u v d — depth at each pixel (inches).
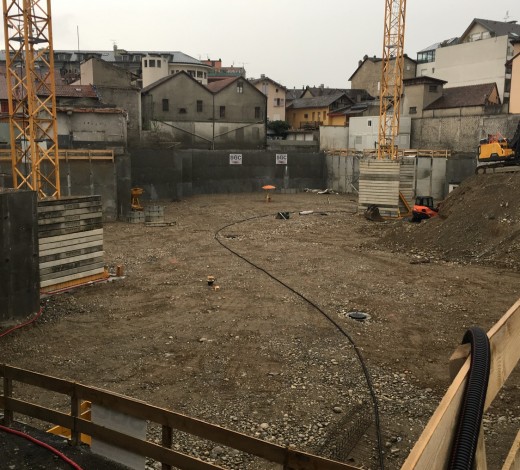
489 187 1106.7
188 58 3740.2
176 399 434.9
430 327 611.5
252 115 2632.9
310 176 2345.0
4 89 1975.9
